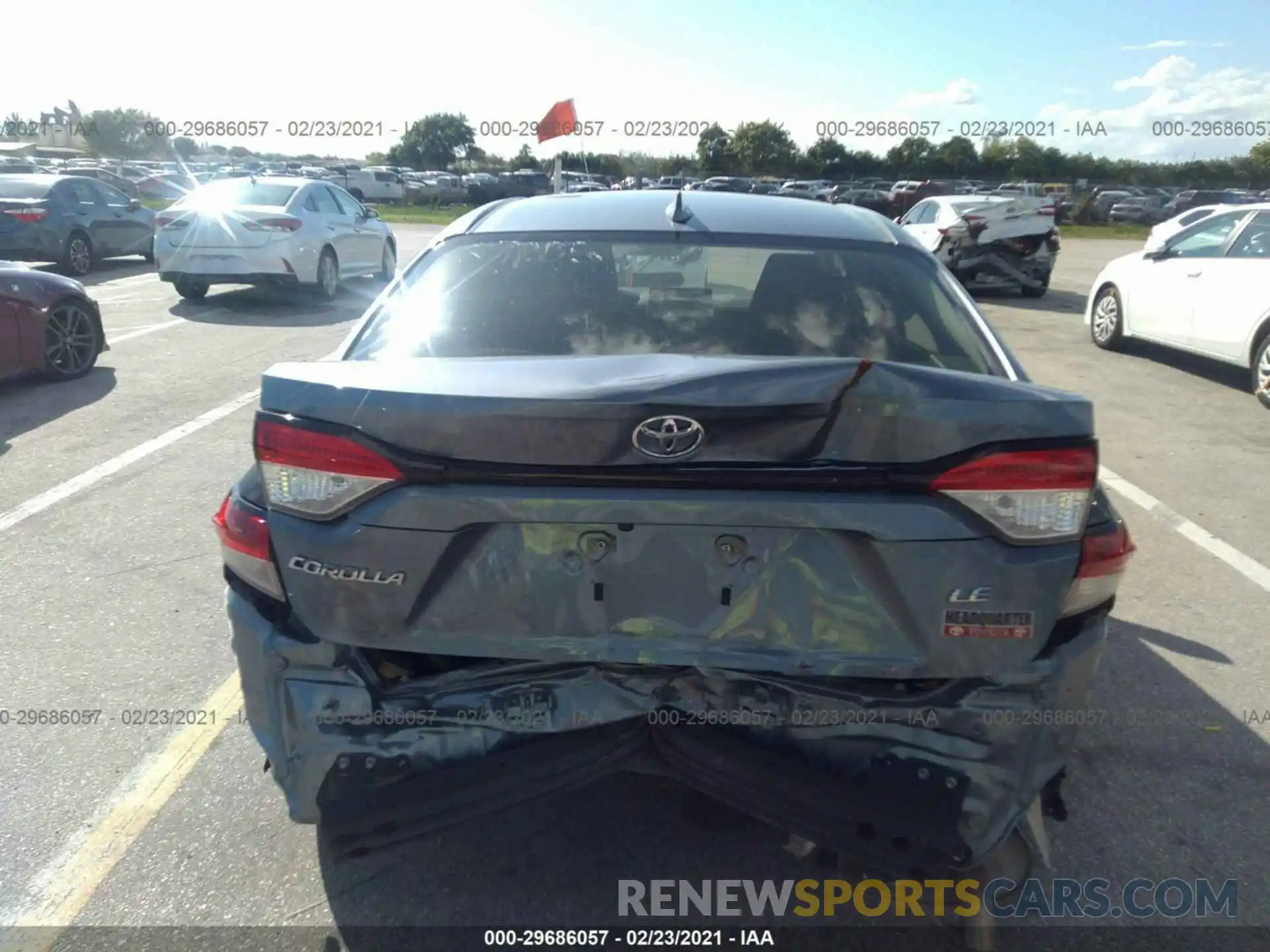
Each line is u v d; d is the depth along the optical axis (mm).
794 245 3211
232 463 6410
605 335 2895
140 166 43500
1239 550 5375
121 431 7109
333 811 2365
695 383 2170
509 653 2305
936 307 3057
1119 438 7594
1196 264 9781
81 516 5484
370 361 2750
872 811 2281
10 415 7500
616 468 2188
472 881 2805
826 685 2309
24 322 8148
